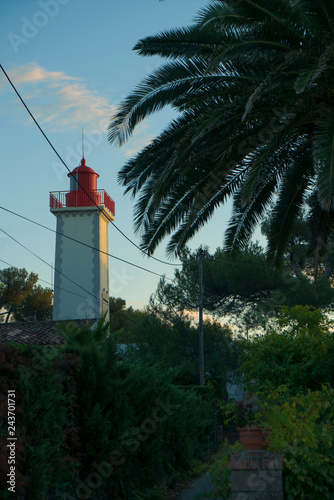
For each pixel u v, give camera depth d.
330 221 13.54
